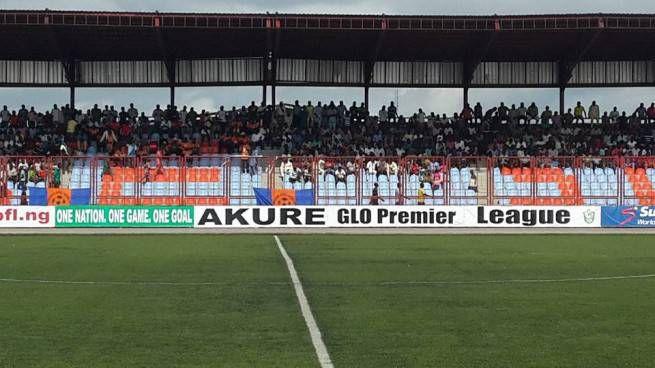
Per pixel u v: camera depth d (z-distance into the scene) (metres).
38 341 12.92
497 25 46.91
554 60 54.62
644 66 54.69
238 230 39.75
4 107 54.56
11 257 26.27
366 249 29.23
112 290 18.50
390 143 52.88
